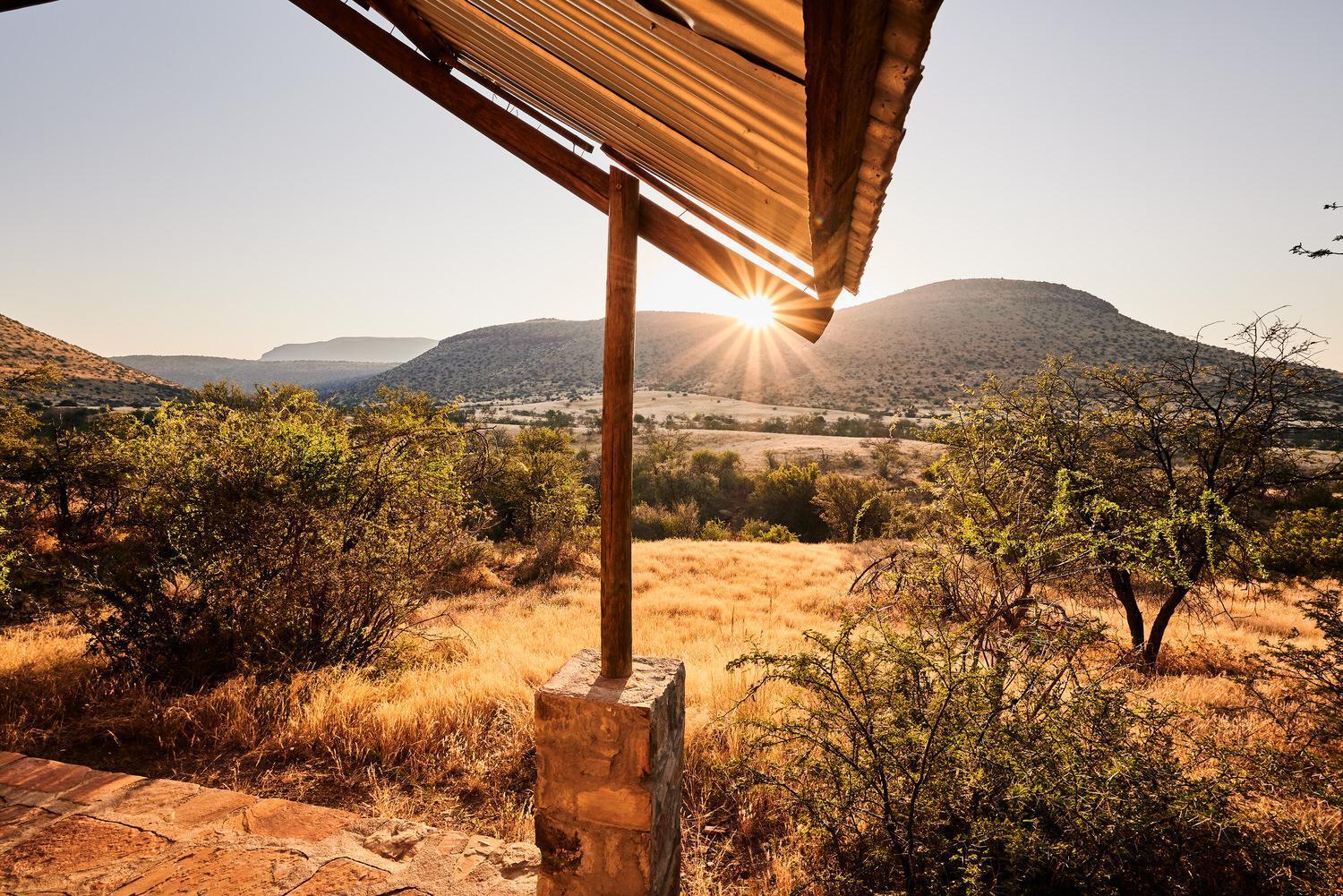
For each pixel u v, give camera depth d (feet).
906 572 11.00
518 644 23.59
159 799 10.18
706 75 3.58
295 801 10.80
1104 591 21.86
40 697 15.58
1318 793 9.14
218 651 17.94
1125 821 8.25
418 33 6.67
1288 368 19.69
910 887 8.32
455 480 23.68
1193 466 21.08
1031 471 17.08
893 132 2.87
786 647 22.39
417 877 8.32
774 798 11.27
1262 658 20.30
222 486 18.28
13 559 24.20
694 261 6.88
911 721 9.14
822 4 1.55
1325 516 19.52
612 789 6.30
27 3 7.35
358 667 19.34
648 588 40.52
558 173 6.89
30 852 8.70
